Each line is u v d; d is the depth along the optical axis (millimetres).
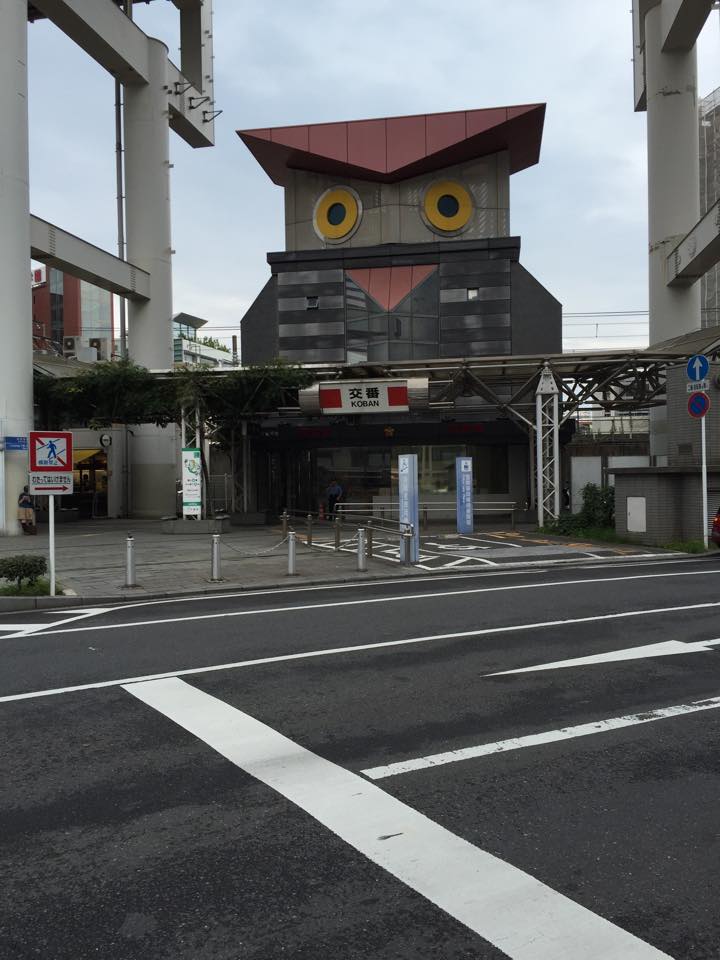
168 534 23438
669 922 2820
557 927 2799
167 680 6414
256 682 6293
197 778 4273
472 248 33188
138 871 3262
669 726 5043
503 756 4547
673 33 28344
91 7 29656
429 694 5867
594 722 5148
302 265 34125
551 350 32750
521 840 3479
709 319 45531
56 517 30203
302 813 3805
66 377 26781
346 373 24719
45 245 27219
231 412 25719
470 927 2812
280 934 2787
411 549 15031
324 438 29234
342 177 36719
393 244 33688
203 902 3010
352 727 5121
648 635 7930
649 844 3426
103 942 2760
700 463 17562
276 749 4719
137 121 34438
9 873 3266
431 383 25203
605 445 32062
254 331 34469
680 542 17312
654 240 30391
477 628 8469
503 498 28906
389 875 3193
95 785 4199
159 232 34625
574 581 12328
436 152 34438
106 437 34531
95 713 5523
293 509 29562
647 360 21797
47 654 7605
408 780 4203
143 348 34562
